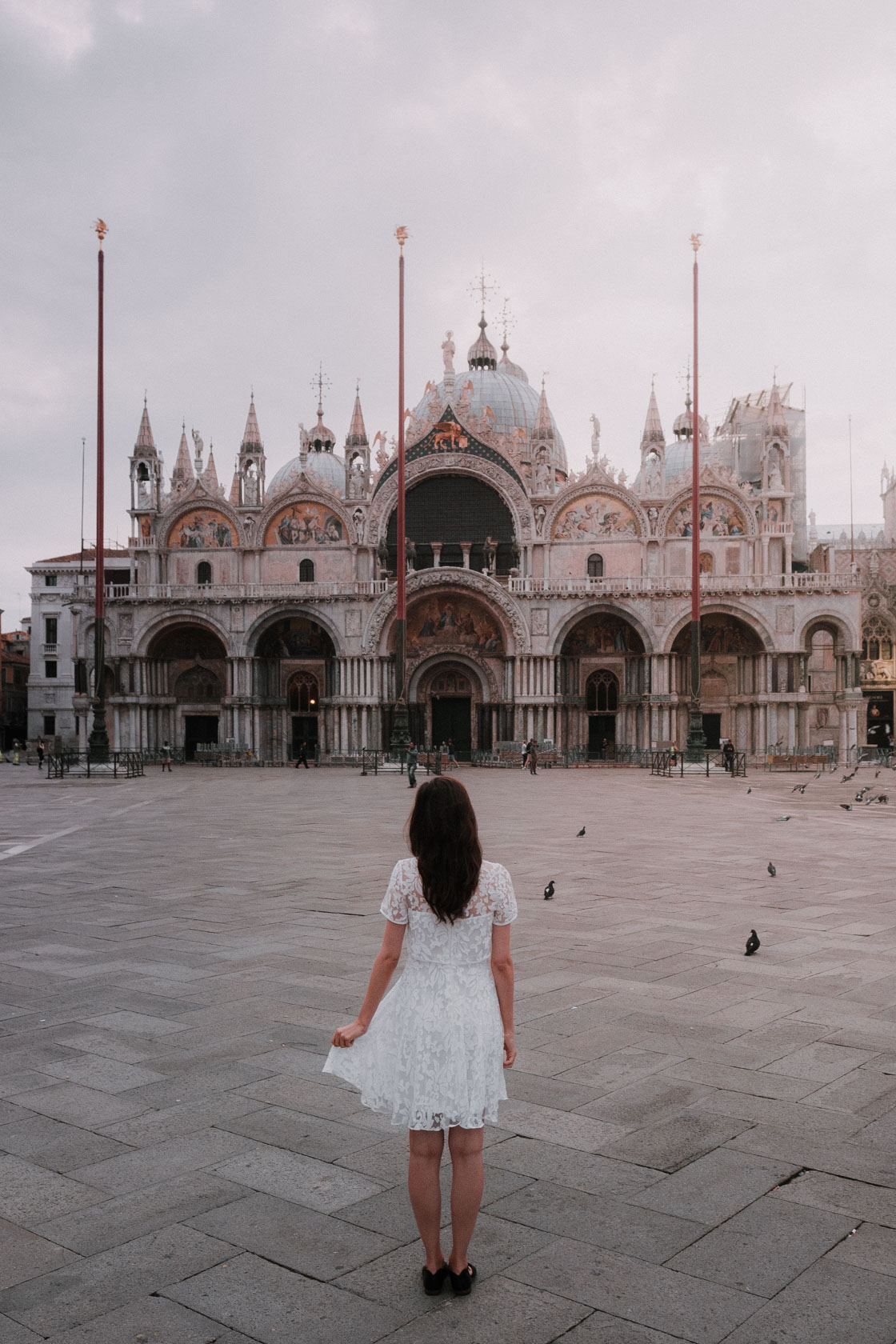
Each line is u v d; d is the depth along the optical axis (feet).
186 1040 33.35
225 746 274.57
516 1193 23.11
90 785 180.14
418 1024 19.80
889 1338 17.84
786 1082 29.48
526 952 45.16
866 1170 24.11
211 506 287.48
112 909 56.08
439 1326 18.29
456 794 20.44
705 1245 20.85
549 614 269.44
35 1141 25.73
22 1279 19.69
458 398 286.66
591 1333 18.06
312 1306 18.89
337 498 284.41
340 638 272.92
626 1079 29.76
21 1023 35.22
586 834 93.50
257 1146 25.46
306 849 83.20
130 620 279.69
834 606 262.26
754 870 70.23
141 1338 17.93
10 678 403.34
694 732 209.46
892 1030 34.12
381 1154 25.09
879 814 116.16
